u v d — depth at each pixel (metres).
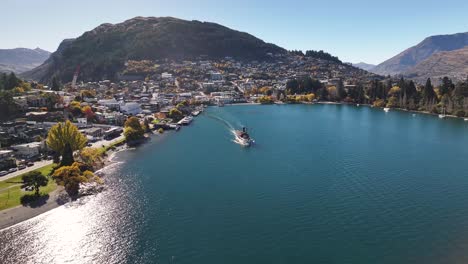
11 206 139.00
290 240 117.06
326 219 131.50
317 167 194.88
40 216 134.00
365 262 105.44
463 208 141.00
